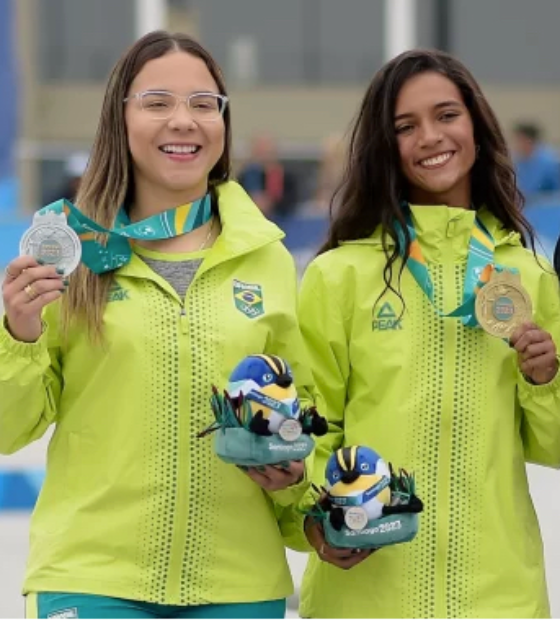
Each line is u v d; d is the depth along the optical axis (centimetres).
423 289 843
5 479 1575
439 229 852
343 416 859
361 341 847
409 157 862
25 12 4666
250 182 3269
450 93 859
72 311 784
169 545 780
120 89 813
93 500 781
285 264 826
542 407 827
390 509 779
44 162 3734
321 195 3177
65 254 764
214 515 786
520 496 838
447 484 828
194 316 789
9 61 3775
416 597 823
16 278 757
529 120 4903
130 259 795
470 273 841
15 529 1479
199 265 803
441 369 836
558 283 868
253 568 791
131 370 779
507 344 841
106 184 816
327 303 853
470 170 885
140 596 775
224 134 826
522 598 825
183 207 808
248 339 790
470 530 825
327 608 837
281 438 745
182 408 780
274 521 809
